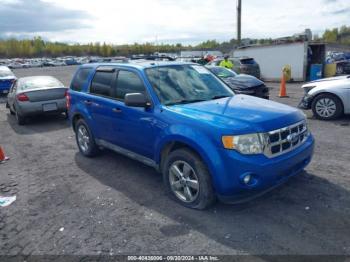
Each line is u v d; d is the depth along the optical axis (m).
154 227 3.57
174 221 3.67
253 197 3.63
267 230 3.38
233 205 3.93
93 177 5.16
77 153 6.55
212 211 3.82
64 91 9.77
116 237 3.43
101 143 5.62
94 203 4.24
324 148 5.88
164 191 4.48
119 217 3.84
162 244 3.26
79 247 3.29
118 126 4.91
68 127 9.20
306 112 9.27
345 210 3.68
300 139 3.96
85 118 5.78
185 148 3.88
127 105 4.24
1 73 17.22
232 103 4.21
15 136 8.45
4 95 17.42
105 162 5.84
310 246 3.08
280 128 3.61
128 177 5.07
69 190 4.71
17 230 3.69
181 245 3.22
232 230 3.42
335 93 7.93
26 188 4.88
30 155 6.62
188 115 3.82
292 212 3.70
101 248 3.25
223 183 3.45
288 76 18.88
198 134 3.60
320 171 4.80
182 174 3.96
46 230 3.65
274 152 3.56
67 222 3.79
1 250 3.32
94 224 3.71
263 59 20.28
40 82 10.07
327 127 7.45
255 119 3.57
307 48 18.39
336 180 4.46
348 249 3.01
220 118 3.64
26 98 9.29
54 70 49.22
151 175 5.10
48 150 6.92
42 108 9.47
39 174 5.46
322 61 18.81
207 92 4.70
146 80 4.45
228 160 3.40
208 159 3.50
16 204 4.35
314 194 4.09
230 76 11.59
